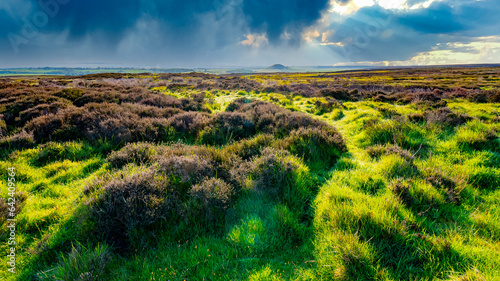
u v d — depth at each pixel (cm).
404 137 659
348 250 250
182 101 1357
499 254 255
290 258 272
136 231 290
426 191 365
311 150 577
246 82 3338
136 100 1342
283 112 938
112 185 339
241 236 292
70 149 609
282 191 405
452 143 595
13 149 596
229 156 520
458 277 223
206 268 253
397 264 250
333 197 377
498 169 448
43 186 449
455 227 310
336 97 1902
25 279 249
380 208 326
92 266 244
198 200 346
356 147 690
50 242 285
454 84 2969
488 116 904
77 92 1377
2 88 1575
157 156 510
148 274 243
